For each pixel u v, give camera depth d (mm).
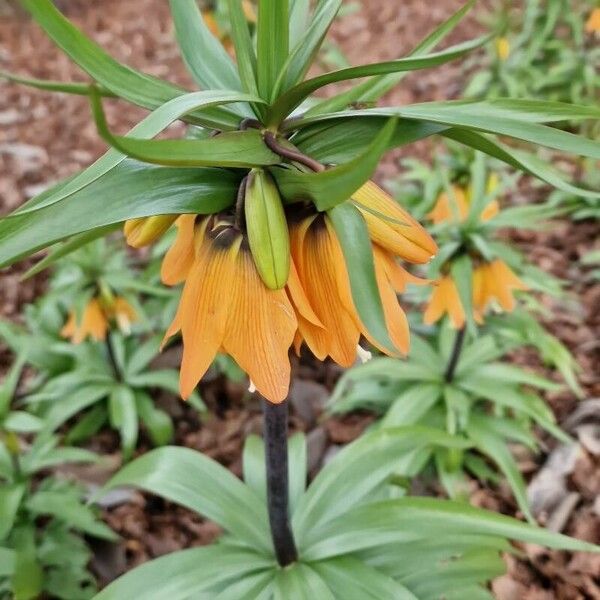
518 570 480
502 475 538
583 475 528
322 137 210
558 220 789
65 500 436
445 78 1089
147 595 297
